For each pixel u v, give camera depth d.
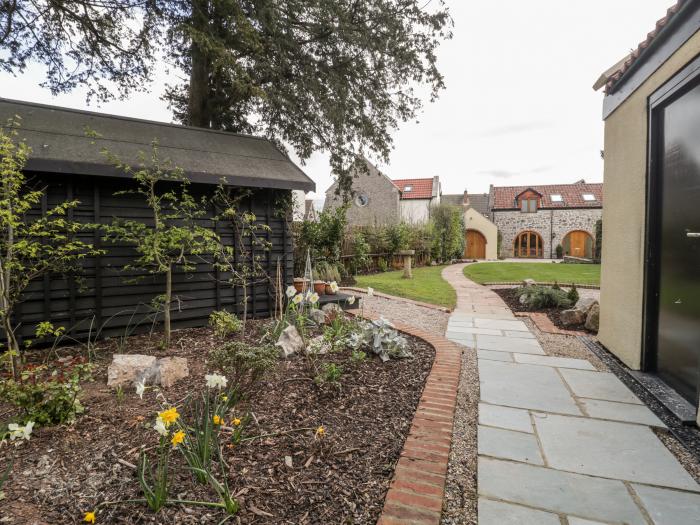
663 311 3.31
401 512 1.64
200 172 4.33
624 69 3.72
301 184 5.16
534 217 29.52
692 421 2.56
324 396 2.74
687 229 2.93
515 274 12.78
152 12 6.54
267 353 2.60
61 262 3.76
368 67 8.16
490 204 30.66
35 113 4.30
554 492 1.87
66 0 6.04
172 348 3.81
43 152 3.61
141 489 1.72
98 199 4.05
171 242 3.91
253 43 6.30
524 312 6.52
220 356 2.57
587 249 28.38
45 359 3.45
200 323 4.80
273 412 2.48
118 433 2.18
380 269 14.04
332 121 7.90
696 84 2.81
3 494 1.66
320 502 1.70
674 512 1.73
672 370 3.16
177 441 1.65
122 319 4.25
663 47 3.10
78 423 2.27
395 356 3.75
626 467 2.09
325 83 7.86
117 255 4.22
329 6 6.75
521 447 2.29
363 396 2.80
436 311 6.66
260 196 5.29
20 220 3.60
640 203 3.55
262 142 6.09
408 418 2.51
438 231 19.41
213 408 2.43
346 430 2.32
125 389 2.77
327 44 7.79
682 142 3.01
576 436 2.43
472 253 29.09
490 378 3.47
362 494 1.77
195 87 8.04
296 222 8.31
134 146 4.45
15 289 3.27
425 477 1.89
